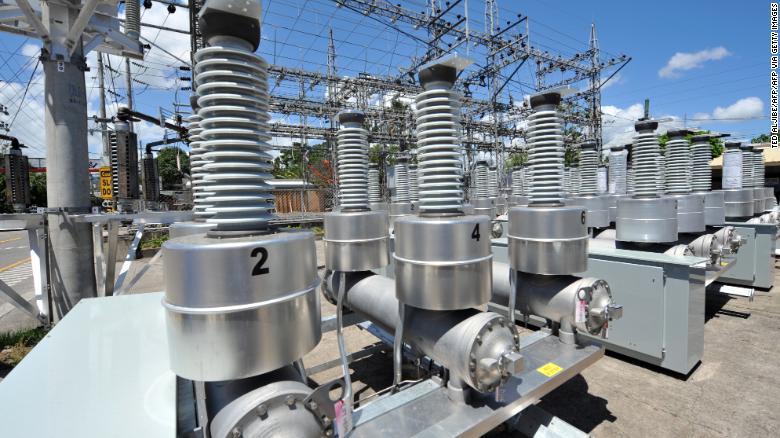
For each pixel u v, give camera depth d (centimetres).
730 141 897
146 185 764
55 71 596
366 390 454
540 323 594
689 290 446
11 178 618
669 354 462
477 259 263
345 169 430
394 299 368
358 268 400
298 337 191
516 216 371
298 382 199
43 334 609
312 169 2708
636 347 489
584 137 2548
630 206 579
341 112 430
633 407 411
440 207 284
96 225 655
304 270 194
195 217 404
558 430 326
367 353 482
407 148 2123
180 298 174
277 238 186
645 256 486
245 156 198
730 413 395
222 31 193
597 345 361
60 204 608
